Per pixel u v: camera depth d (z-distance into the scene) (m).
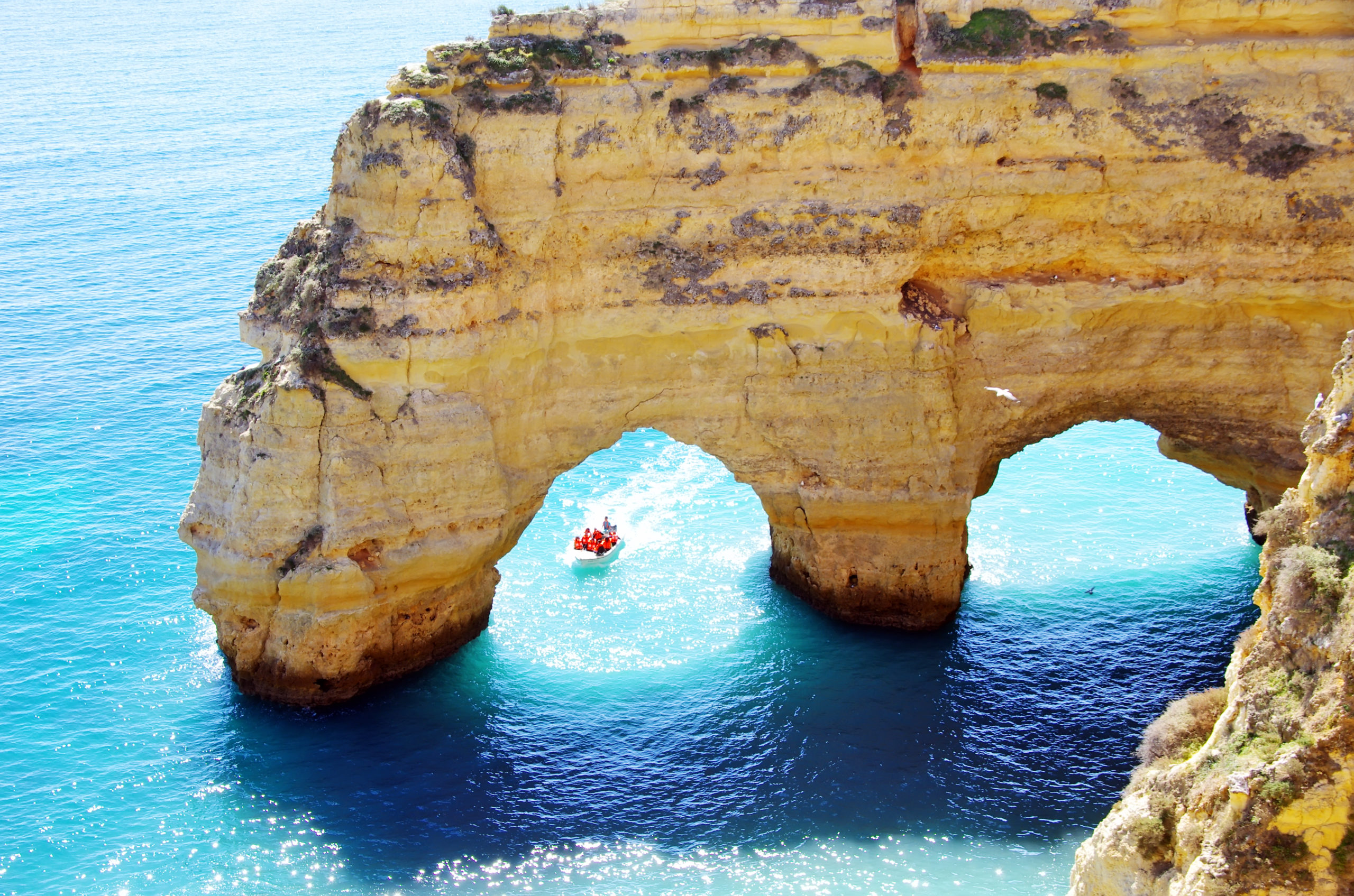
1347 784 19.38
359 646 34.47
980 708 33.94
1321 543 21.31
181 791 30.97
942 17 34.41
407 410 33.31
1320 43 33.41
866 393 35.88
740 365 35.94
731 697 34.78
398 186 32.19
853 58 34.16
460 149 32.72
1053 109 34.00
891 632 37.88
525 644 37.53
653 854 28.95
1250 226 34.47
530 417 35.44
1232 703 21.69
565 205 33.94
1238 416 37.06
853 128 34.19
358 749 32.69
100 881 27.95
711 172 34.34
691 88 34.06
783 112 34.09
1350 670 19.47
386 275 32.81
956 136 34.25
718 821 30.00
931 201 34.59
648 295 35.03
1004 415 36.94
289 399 32.47
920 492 36.59
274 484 32.97
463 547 34.94
